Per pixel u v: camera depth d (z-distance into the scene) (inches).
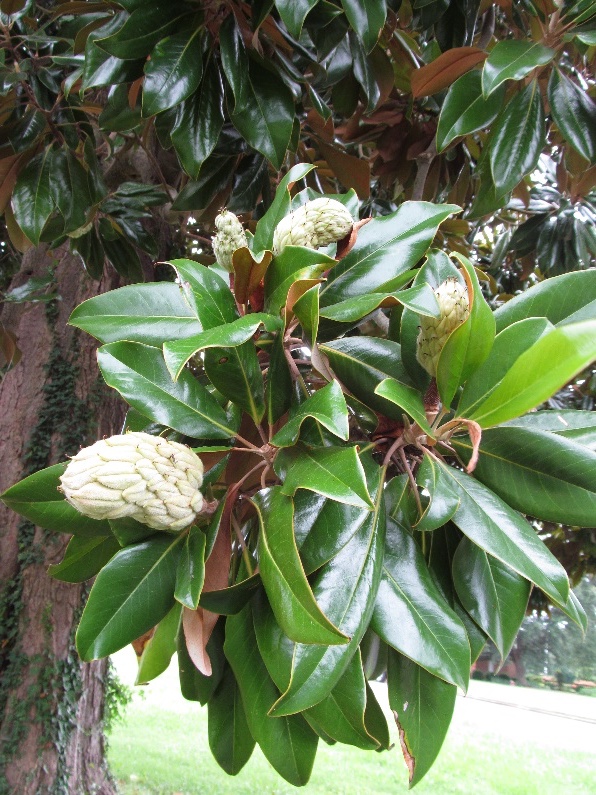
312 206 23.5
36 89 46.1
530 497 20.7
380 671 24.7
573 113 37.4
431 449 22.1
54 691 68.8
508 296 76.3
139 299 23.9
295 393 22.2
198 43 35.7
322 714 19.9
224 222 25.5
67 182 47.8
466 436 22.1
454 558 22.2
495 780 134.7
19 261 92.7
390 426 23.0
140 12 34.2
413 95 44.7
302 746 21.5
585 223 63.6
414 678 21.5
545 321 20.1
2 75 43.4
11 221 58.6
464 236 72.2
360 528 20.0
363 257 24.6
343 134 60.6
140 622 19.9
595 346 14.6
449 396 20.5
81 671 71.7
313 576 19.5
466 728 187.9
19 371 73.3
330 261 20.7
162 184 61.0
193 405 21.7
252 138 36.8
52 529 23.2
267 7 33.5
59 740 68.8
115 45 34.2
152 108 34.1
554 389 15.9
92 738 78.5
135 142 60.6
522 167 37.9
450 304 20.5
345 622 18.6
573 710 246.4
